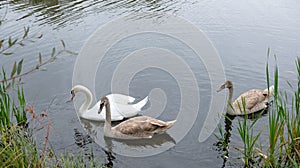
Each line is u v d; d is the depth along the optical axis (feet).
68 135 35.29
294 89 41.47
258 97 38.86
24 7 68.03
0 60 49.03
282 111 27.55
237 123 36.40
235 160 30.37
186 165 30.66
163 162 31.32
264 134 33.83
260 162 29.50
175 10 68.49
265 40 54.95
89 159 31.63
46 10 66.80
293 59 48.75
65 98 41.45
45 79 45.27
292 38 55.16
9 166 25.89
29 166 26.14
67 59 50.16
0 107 35.53
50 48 52.80
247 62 48.60
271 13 66.08
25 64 48.44
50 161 30.04
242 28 59.77
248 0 74.54
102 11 66.95
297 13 65.46
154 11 67.67
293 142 27.99
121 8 68.85
